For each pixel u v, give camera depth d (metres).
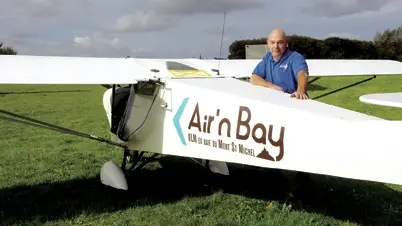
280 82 3.64
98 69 3.96
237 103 3.15
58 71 3.80
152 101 3.78
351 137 2.54
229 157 3.19
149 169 5.00
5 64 3.83
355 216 3.45
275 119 2.91
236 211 3.59
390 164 2.38
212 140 3.30
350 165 2.54
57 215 3.58
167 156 5.63
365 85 16.64
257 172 4.81
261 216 3.48
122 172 4.05
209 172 4.82
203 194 4.09
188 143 3.51
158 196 4.04
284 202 3.73
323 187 4.10
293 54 3.58
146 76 3.83
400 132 2.38
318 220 3.31
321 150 2.66
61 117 10.28
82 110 11.70
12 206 3.82
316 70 4.86
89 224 3.37
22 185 4.49
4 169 5.18
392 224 3.33
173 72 4.08
